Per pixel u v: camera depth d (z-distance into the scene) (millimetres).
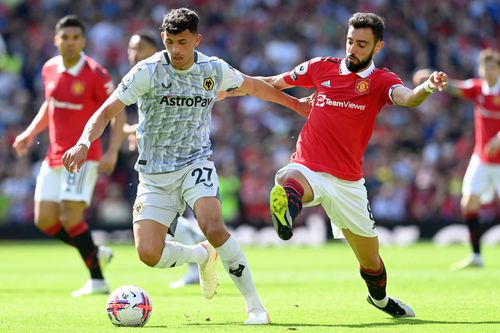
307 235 91375
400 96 27750
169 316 30016
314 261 64625
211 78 27734
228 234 27281
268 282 45375
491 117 56031
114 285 44250
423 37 113438
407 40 112875
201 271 30031
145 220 27969
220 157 98312
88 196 39875
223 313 30922
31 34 109062
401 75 111062
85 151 26453
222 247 27109
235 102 103125
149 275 51531
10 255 74500
